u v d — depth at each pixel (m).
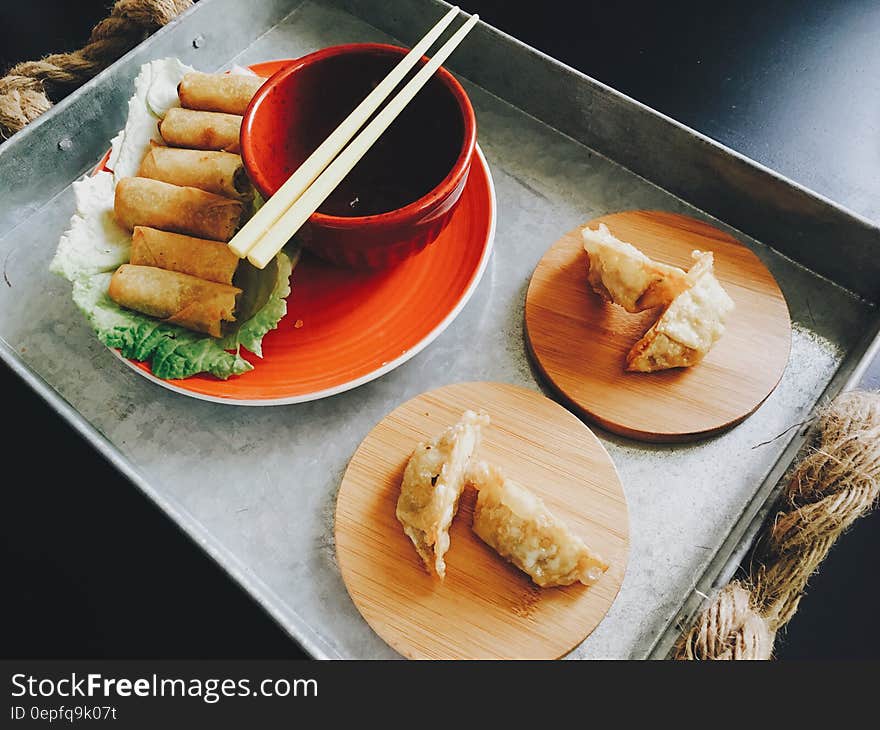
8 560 0.44
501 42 0.43
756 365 0.36
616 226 0.40
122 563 0.44
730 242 0.40
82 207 0.38
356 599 0.32
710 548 0.34
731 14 0.56
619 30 0.55
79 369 0.39
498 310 0.39
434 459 0.33
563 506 0.34
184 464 0.36
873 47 0.53
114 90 0.43
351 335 0.37
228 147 0.40
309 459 0.36
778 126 0.50
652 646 0.32
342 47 0.37
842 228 0.37
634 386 0.36
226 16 0.46
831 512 0.31
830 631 0.37
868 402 0.33
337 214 0.40
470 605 0.32
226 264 0.37
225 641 0.42
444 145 0.38
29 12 0.58
